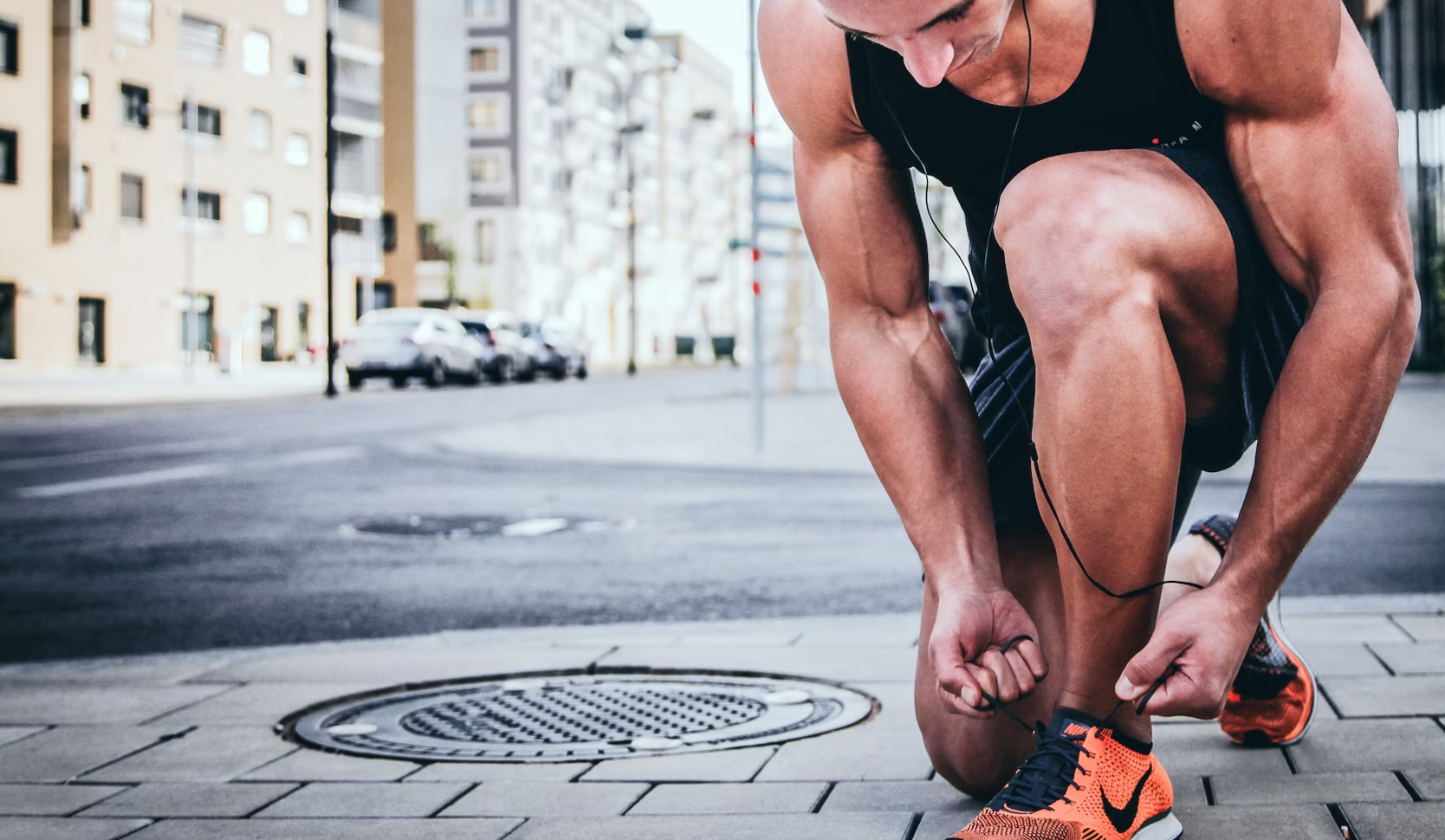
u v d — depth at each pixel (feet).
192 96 145.79
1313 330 5.84
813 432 51.62
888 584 18.65
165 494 32.04
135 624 16.93
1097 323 5.58
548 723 10.32
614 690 11.44
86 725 10.68
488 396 90.79
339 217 198.18
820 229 6.84
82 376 133.59
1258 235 6.01
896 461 6.71
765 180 65.05
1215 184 5.88
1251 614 5.89
